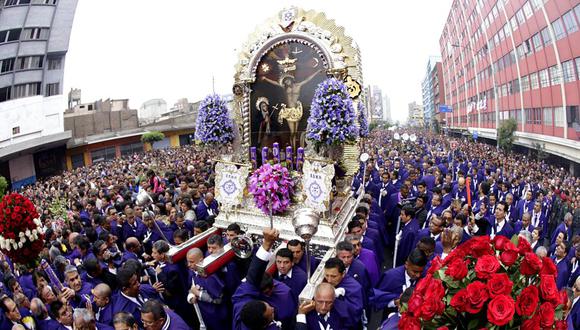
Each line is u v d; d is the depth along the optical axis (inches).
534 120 1430.9
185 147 2247.8
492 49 1910.7
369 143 1603.1
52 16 1624.0
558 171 1024.9
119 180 860.6
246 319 176.6
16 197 232.4
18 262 235.8
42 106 1462.8
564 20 1139.9
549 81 1284.4
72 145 1686.8
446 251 252.7
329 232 299.4
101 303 226.5
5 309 226.1
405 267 244.8
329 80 335.6
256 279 212.1
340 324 206.4
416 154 1250.0
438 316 119.5
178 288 285.1
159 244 283.6
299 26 399.9
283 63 404.2
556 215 528.7
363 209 361.1
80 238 331.3
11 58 1529.3
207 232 332.5
